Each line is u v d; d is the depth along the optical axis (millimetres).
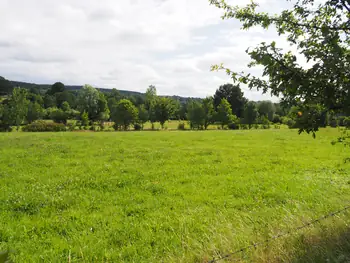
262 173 17109
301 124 4004
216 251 5520
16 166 18594
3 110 70625
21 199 11820
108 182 14898
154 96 109125
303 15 4605
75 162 20281
